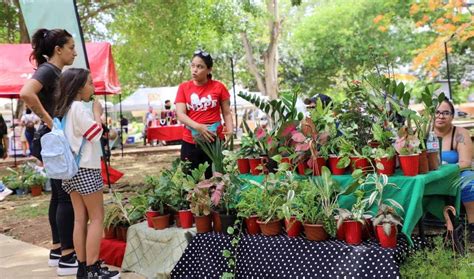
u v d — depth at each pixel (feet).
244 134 12.76
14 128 49.57
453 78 92.12
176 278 11.13
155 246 11.85
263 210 10.33
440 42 55.21
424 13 65.62
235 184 11.13
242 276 10.25
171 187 12.24
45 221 19.51
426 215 12.23
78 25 19.33
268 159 11.62
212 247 10.80
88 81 10.78
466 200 11.89
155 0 52.49
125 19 55.06
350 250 8.99
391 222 8.83
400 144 9.63
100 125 10.87
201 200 11.09
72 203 11.07
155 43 56.49
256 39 91.76
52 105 11.43
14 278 12.19
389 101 10.54
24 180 26.48
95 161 10.64
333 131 10.77
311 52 104.12
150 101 73.05
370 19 97.19
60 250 13.01
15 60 25.53
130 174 33.42
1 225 19.19
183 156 13.75
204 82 13.55
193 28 57.72
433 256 9.14
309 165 10.66
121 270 12.38
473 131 20.29
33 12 19.24
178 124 54.29
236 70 104.01
